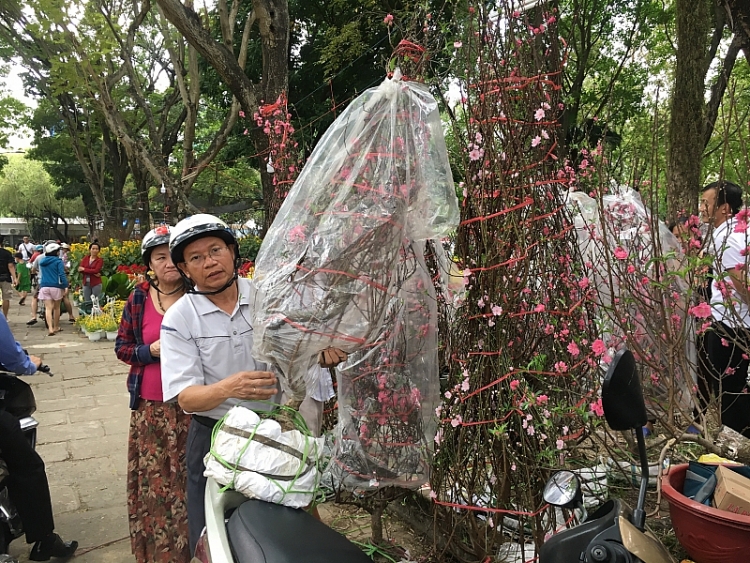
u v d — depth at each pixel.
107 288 9.98
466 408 2.25
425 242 2.46
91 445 4.76
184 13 5.84
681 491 2.09
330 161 1.96
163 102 17.44
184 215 7.88
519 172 2.11
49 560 3.08
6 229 45.84
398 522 3.17
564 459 2.30
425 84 2.15
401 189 1.88
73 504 3.75
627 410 1.34
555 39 2.24
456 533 2.51
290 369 1.82
